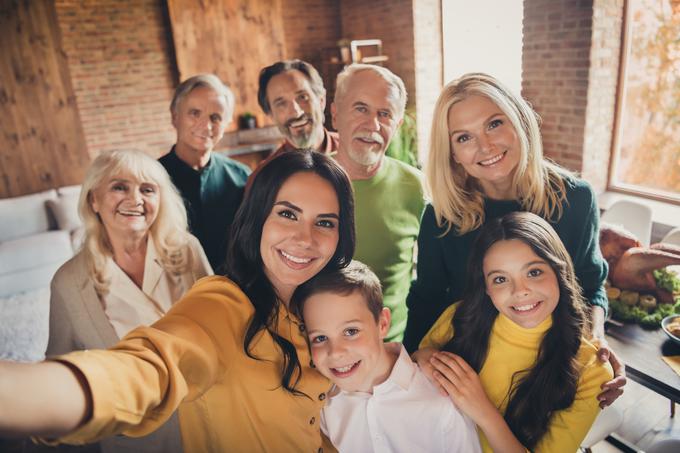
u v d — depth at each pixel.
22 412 0.48
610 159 4.24
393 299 1.78
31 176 5.64
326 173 0.91
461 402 1.08
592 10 3.69
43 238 4.57
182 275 1.51
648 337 1.73
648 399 2.48
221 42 6.30
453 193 1.45
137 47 6.10
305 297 0.99
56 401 0.51
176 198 1.52
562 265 1.11
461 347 1.25
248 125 6.64
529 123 1.35
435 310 1.62
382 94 1.71
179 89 2.23
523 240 1.09
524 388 1.17
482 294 1.20
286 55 6.88
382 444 1.10
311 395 0.97
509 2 4.63
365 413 1.10
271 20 6.51
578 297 1.16
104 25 5.88
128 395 0.58
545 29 4.08
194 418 0.98
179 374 0.66
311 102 2.36
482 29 5.05
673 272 1.90
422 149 5.97
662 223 3.70
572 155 4.16
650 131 3.94
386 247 1.76
